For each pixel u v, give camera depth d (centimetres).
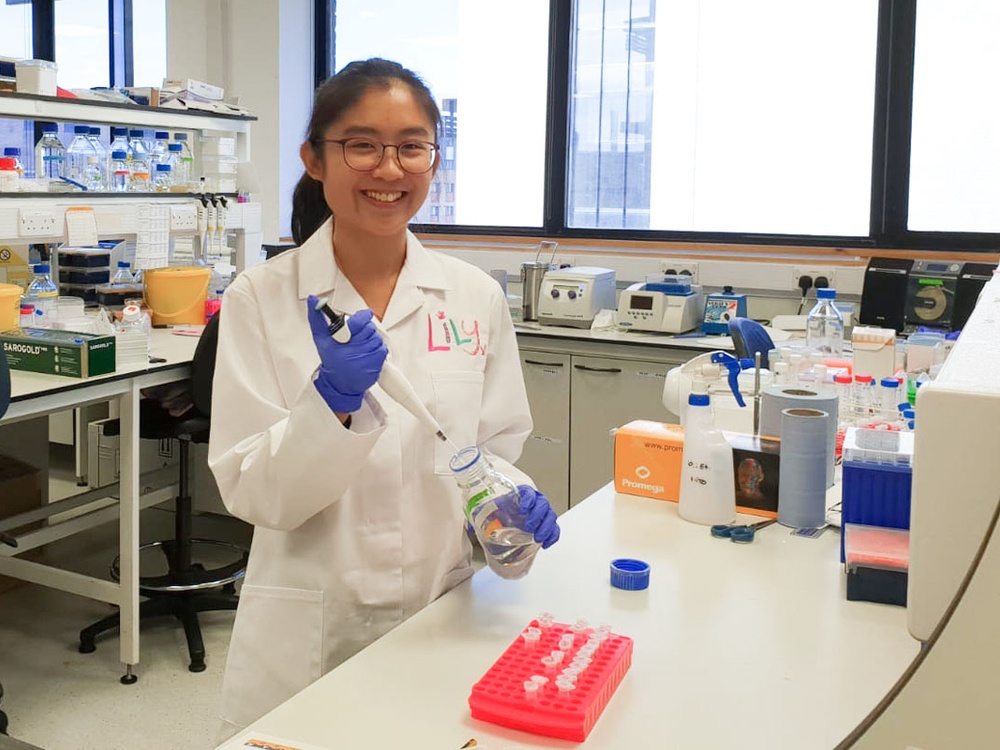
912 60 382
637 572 125
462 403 136
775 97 411
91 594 262
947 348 251
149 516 390
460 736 90
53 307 295
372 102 121
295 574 130
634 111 442
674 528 150
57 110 286
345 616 130
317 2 519
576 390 371
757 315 411
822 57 399
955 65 376
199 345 262
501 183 480
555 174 461
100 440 384
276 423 123
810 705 96
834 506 158
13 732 233
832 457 169
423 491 135
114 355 247
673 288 371
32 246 321
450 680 100
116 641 284
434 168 128
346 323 107
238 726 132
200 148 354
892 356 223
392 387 114
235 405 127
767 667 104
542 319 387
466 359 138
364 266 136
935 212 389
